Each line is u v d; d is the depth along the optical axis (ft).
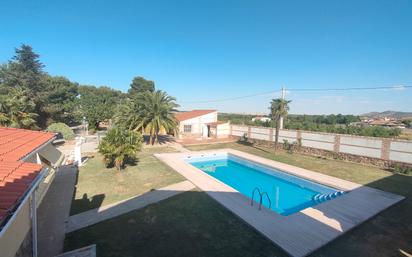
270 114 88.07
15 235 18.19
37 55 162.91
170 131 103.14
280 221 32.60
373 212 35.76
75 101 173.58
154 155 78.28
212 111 141.38
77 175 54.39
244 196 41.91
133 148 60.13
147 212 35.04
